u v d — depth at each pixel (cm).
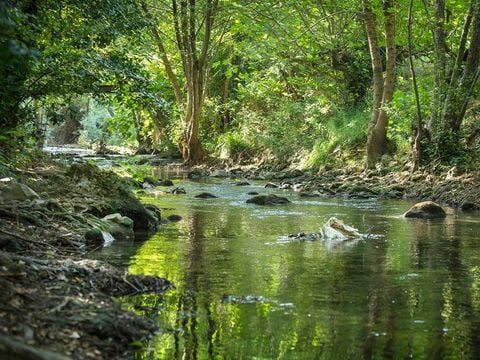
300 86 3225
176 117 3206
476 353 559
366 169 2325
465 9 2169
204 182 2362
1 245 832
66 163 1566
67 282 668
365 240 1118
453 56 2270
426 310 680
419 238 1141
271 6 2605
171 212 1473
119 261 888
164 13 2992
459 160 1997
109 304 618
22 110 1276
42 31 1176
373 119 2372
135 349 547
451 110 2075
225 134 3284
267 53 3017
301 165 2684
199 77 3036
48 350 488
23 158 1305
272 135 3012
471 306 696
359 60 2856
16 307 549
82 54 1230
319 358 541
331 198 1886
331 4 2600
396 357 548
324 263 907
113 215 1130
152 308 660
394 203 1745
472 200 1680
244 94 3425
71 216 1057
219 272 838
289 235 1141
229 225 1277
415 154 2097
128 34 1389
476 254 985
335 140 2608
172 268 855
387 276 830
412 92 2300
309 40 2798
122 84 1356
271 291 747
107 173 1290
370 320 645
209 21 2923
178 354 540
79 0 1262
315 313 664
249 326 619
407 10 2323
